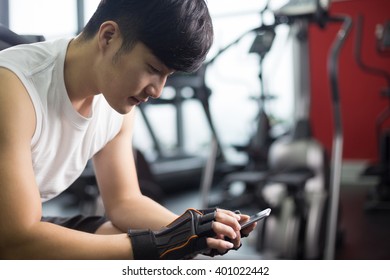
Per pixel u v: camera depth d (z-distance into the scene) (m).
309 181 3.05
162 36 0.90
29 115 0.97
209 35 0.96
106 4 1.01
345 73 5.87
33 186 0.94
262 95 3.99
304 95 3.29
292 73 5.96
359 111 5.83
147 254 0.96
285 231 2.89
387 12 5.62
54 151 1.11
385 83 5.68
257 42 3.44
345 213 4.27
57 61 1.07
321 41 5.93
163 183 5.04
